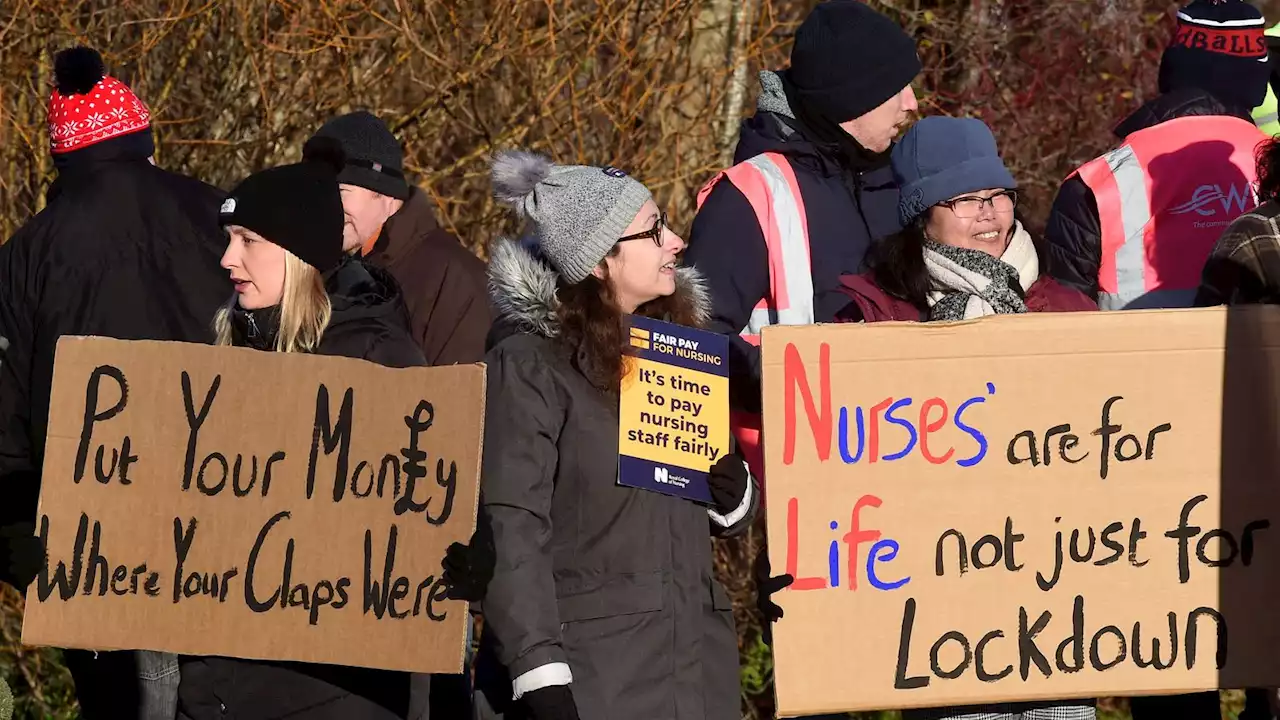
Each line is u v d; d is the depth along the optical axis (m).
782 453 12.67
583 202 12.70
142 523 12.12
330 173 12.62
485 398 12.08
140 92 24.12
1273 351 12.87
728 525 13.45
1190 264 16.72
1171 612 12.89
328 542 12.03
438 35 23.34
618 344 12.66
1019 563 12.80
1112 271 16.98
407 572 11.93
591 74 23.73
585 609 12.68
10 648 22.61
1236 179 16.77
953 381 12.77
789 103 16.38
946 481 12.77
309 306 12.47
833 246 16.02
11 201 23.31
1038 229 14.57
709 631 13.19
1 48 22.78
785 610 12.67
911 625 12.73
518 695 12.24
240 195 12.38
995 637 12.78
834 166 16.20
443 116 24.31
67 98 15.64
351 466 12.03
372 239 17.00
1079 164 25.38
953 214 13.87
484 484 12.52
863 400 12.73
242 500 12.08
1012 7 26.77
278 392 12.09
